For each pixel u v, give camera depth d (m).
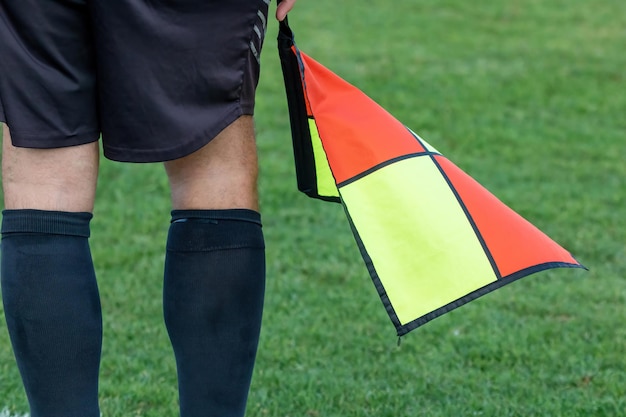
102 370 7.40
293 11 26.12
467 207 4.49
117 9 4.10
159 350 7.86
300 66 4.62
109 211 11.98
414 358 7.79
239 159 4.51
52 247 4.21
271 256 10.45
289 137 15.98
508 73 21.02
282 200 12.62
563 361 7.76
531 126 17.20
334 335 8.26
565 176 14.22
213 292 4.43
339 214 12.16
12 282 4.20
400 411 6.67
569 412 6.66
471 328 8.50
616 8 27.94
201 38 4.19
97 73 4.22
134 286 9.43
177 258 4.47
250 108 4.45
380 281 4.30
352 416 6.59
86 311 4.26
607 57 22.66
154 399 6.80
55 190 4.23
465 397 6.97
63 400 4.23
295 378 7.25
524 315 8.90
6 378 7.09
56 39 4.12
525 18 26.50
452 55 22.41
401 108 18.11
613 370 7.59
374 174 4.54
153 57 4.13
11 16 4.12
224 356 4.48
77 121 4.21
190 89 4.20
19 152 4.24
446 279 4.32
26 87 4.11
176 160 4.48
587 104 18.83
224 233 4.45
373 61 21.59
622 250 11.00
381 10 26.77
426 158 4.62
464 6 27.55
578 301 9.30
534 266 4.38
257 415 6.56
